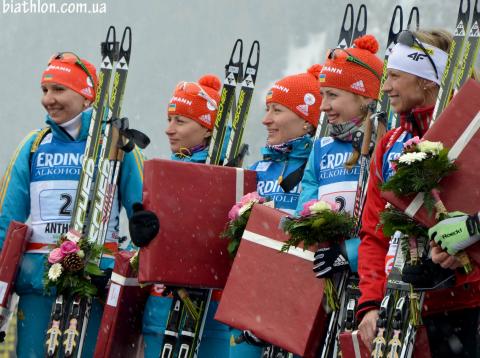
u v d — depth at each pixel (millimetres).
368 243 16703
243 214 20188
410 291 15555
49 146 24656
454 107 15500
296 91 22328
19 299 24641
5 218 24594
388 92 17469
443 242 14773
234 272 19438
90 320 24203
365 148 18625
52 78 24531
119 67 24969
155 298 23781
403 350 15477
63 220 24281
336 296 18203
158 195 20812
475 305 15586
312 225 18297
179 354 21672
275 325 18766
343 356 16562
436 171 15102
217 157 23984
